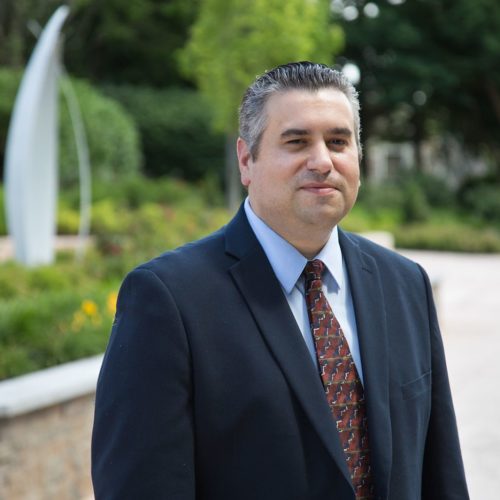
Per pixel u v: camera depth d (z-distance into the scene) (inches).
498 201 936.3
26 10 801.6
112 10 964.0
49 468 144.8
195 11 976.3
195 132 904.3
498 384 242.8
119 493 53.5
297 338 57.9
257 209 61.9
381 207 864.3
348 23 1028.5
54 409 145.7
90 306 219.3
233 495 55.3
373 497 58.4
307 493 55.2
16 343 193.9
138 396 54.7
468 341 312.7
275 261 60.9
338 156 59.4
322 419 55.9
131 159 737.6
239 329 57.0
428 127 1206.9
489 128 1147.9
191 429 55.2
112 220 506.6
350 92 61.7
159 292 56.7
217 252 61.0
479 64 1014.4
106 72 1045.2
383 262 66.7
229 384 55.6
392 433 59.7
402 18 1019.9
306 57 647.1
